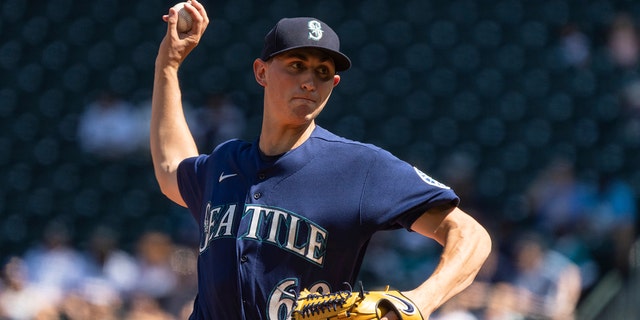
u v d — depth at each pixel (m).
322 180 9.36
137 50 47.34
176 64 11.87
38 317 28.50
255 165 9.70
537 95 42.59
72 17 48.78
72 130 45.25
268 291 9.23
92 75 46.91
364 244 9.46
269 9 47.91
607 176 38.56
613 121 40.84
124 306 28.78
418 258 30.58
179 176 10.84
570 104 41.88
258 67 10.05
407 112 43.47
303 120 9.45
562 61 43.28
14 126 45.88
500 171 40.12
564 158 39.97
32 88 47.03
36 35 48.56
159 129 11.58
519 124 41.88
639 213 34.47
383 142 42.72
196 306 10.00
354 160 9.38
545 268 25.47
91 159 43.12
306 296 8.69
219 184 9.94
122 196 42.16
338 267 9.30
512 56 44.06
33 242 42.09
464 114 42.78
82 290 28.97
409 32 45.94
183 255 28.30
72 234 41.72
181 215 36.75
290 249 9.23
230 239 9.50
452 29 45.53
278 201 9.38
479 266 8.86
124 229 41.12
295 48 9.29
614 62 42.75
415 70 44.66
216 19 47.78
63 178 43.38
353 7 47.31
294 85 9.41
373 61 45.34
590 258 29.53
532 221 33.94
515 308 24.58
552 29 44.75
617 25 43.22
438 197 9.19
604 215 31.27
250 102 44.72
